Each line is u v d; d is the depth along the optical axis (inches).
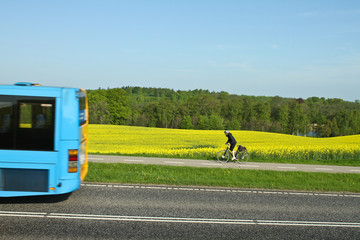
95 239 218.2
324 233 249.0
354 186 440.8
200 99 4293.8
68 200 311.6
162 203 315.6
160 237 227.0
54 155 283.9
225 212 294.7
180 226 252.1
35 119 283.6
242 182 431.5
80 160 301.3
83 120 328.2
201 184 414.3
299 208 319.0
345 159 874.8
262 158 822.5
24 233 223.8
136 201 318.0
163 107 4062.5
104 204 302.4
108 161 632.4
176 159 732.0
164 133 1785.2
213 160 740.0
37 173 284.7
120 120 3457.2
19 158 282.2
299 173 547.5
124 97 3479.3
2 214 263.6
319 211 310.7
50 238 216.5
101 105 3368.6
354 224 274.1
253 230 250.1
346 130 4448.8
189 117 3695.9
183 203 319.3
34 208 283.0
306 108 4827.8
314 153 871.7
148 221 260.5
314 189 412.5
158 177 440.8
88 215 268.5
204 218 274.4
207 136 1688.0
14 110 282.0
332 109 5049.2
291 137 1852.9
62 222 249.3
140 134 1684.3
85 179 403.5
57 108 285.3
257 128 4084.6
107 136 1547.7
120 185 388.2
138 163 613.3
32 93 283.7
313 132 4835.1
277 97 5260.8
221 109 4382.4
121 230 237.6
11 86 283.4
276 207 319.6
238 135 1845.5
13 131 281.9
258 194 374.9
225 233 241.0
